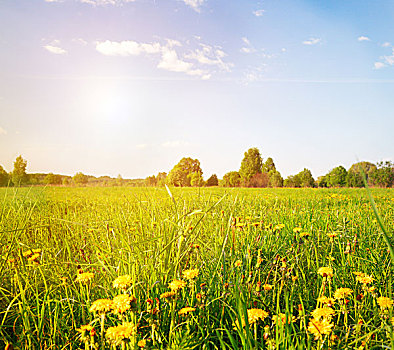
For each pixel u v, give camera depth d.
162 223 2.78
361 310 1.90
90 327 1.49
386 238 0.91
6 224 3.17
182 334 1.78
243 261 2.52
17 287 2.39
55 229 3.95
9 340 1.82
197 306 1.94
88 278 1.88
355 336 1.62
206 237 3.46
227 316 2.02
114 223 3.67
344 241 3.43
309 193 13.91
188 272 1.87
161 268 2.33
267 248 3.15
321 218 4.76
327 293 2.27
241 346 1.74
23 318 1.85
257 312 1.48
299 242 3.01
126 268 2.32
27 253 2.44
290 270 2.34
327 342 1.53
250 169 52.38
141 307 2.01
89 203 7.96
